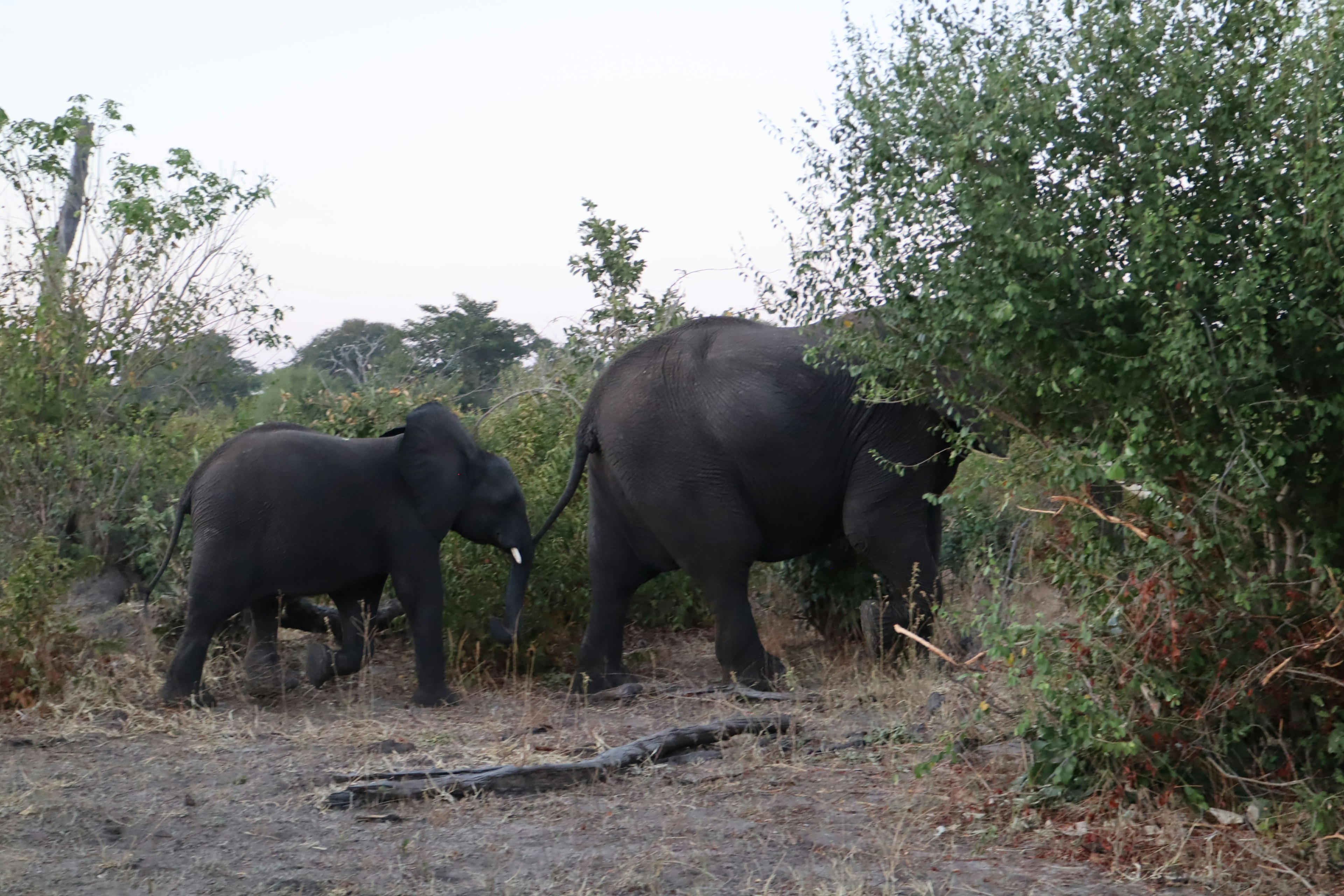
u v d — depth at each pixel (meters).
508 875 4.35
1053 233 4.61
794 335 7.88
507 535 8.00
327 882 4.26
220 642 8.29
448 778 5.33
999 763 5.31
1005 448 6.39
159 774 5.70
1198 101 4.52
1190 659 4.67
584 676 8.00
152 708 7.01
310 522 7.29
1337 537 4.47
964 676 5.51
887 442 7.59
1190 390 4.24
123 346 11.36
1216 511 4.50
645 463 7.87
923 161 5.14
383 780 5.41
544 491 9.15
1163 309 4.48
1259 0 4.48
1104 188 4.64
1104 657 4.77
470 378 27.12
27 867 4.39
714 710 7.14
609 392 8.12
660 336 8.23
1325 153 4.08
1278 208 4.31
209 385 12.23
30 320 10.55
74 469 9.55
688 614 10.20
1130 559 4.83
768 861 4.47
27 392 10.05
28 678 7.02
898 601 7.80
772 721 6.31
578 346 12.37
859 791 5.31
